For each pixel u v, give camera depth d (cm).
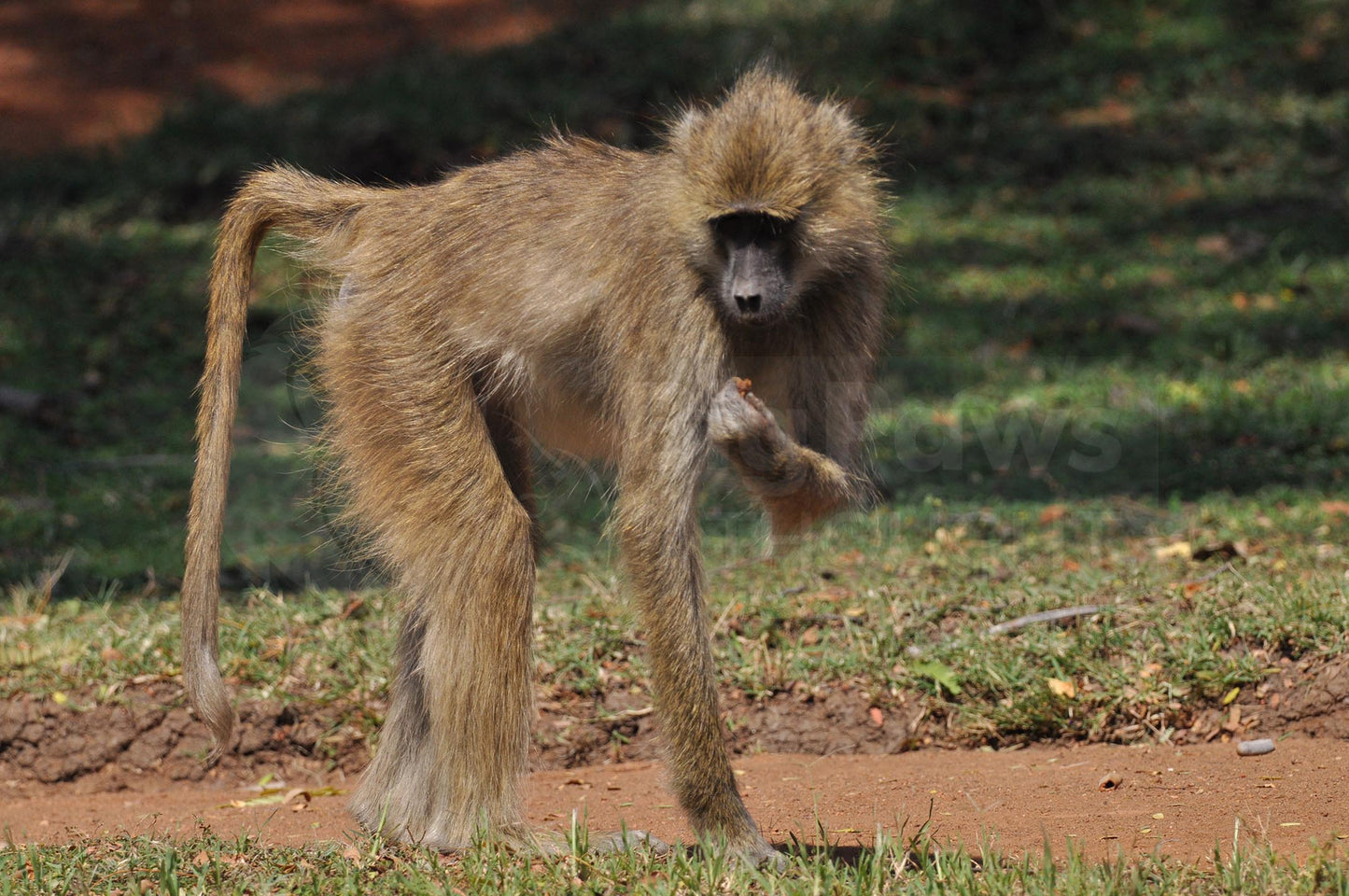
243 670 1035
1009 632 1013
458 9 3086
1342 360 1745
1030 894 614
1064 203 2266
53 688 1020
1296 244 2077
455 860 730
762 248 736
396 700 821
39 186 2420
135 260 2178
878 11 2761
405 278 804
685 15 2830
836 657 1005
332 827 838
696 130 755
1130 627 994
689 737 704
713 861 654
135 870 696
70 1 3145
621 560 741
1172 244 2120
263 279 2053
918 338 1884
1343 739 890
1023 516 1355
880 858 656
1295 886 604
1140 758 889
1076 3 2758
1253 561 1102
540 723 992
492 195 810
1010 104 2517
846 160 763
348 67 2877
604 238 767
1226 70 2544
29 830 880
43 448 1678
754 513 1340
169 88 2825
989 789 843
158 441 1722
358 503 817
